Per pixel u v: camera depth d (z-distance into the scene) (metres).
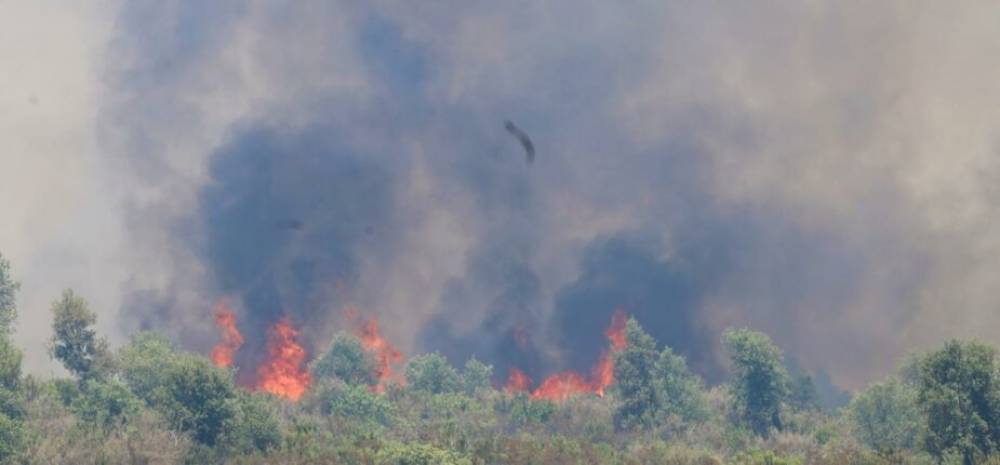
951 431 189.12
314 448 191.38
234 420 195.88
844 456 195.88
